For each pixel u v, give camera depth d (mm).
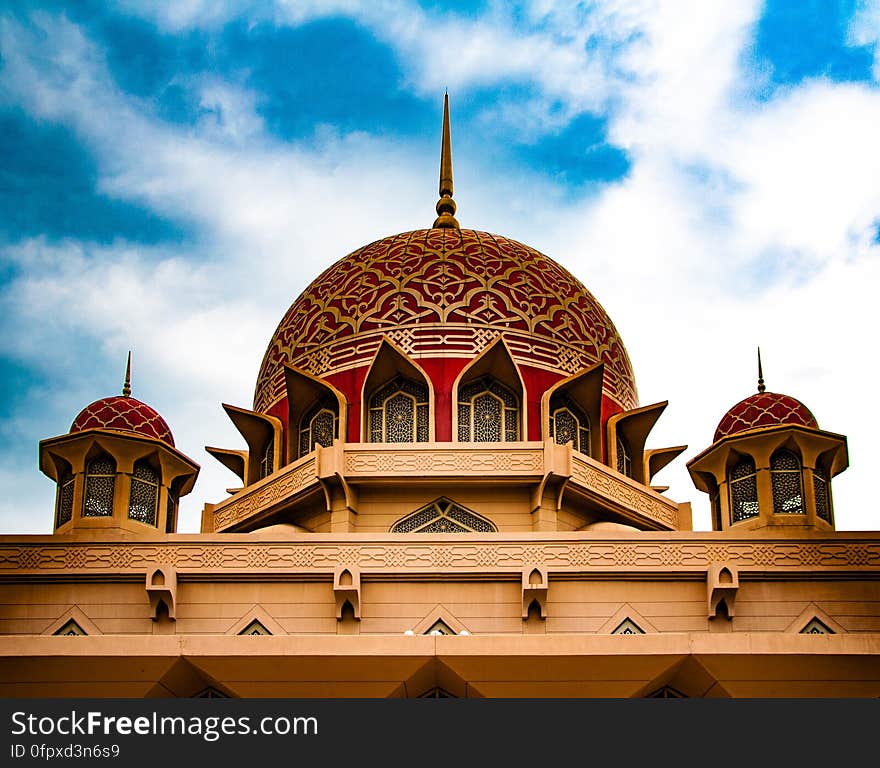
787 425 43344
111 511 42750
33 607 40094
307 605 39875
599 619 39469
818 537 40219
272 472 47844
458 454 43781
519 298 49375
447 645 33594
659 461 50656
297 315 51281
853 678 33938
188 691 34688
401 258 50781
